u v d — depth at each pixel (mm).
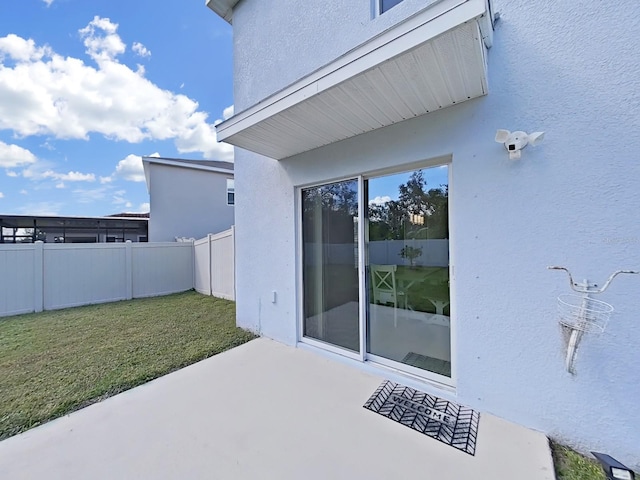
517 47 2648
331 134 3799
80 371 3961
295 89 2980
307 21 4359
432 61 2338
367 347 3982
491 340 2850
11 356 4516
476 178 2904
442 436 2600
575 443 2447
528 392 2662
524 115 2633
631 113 2209
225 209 17031
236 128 3729
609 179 2295
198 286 10891
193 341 5113
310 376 3750
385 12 3557
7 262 7523
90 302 8773
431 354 3424
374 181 3859
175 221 15625
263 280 5301
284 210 4859
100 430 2732
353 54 2494
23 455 2420
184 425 2791
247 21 5375
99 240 17391
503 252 2770
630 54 2207
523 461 2297
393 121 3416
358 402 3146
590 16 2340
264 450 2457
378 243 3850
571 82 2420
